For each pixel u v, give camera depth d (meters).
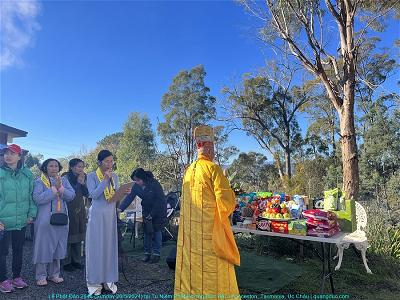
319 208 4.96
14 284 4.43
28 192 4.43
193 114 33.66
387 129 19.61
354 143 8.20
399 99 9.90
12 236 4.38
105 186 4.27
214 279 3.05
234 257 3.12
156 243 5.97
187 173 3.35
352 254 6.21
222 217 3.08
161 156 23.72
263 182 29.12
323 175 23.91
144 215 5.98
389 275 5.33
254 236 7.02
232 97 28.62
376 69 26.23
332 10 8.44
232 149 32.53
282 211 4.34
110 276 4.33
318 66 8.80
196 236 3.15
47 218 4.57
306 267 5.59
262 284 4.67
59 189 4.64
